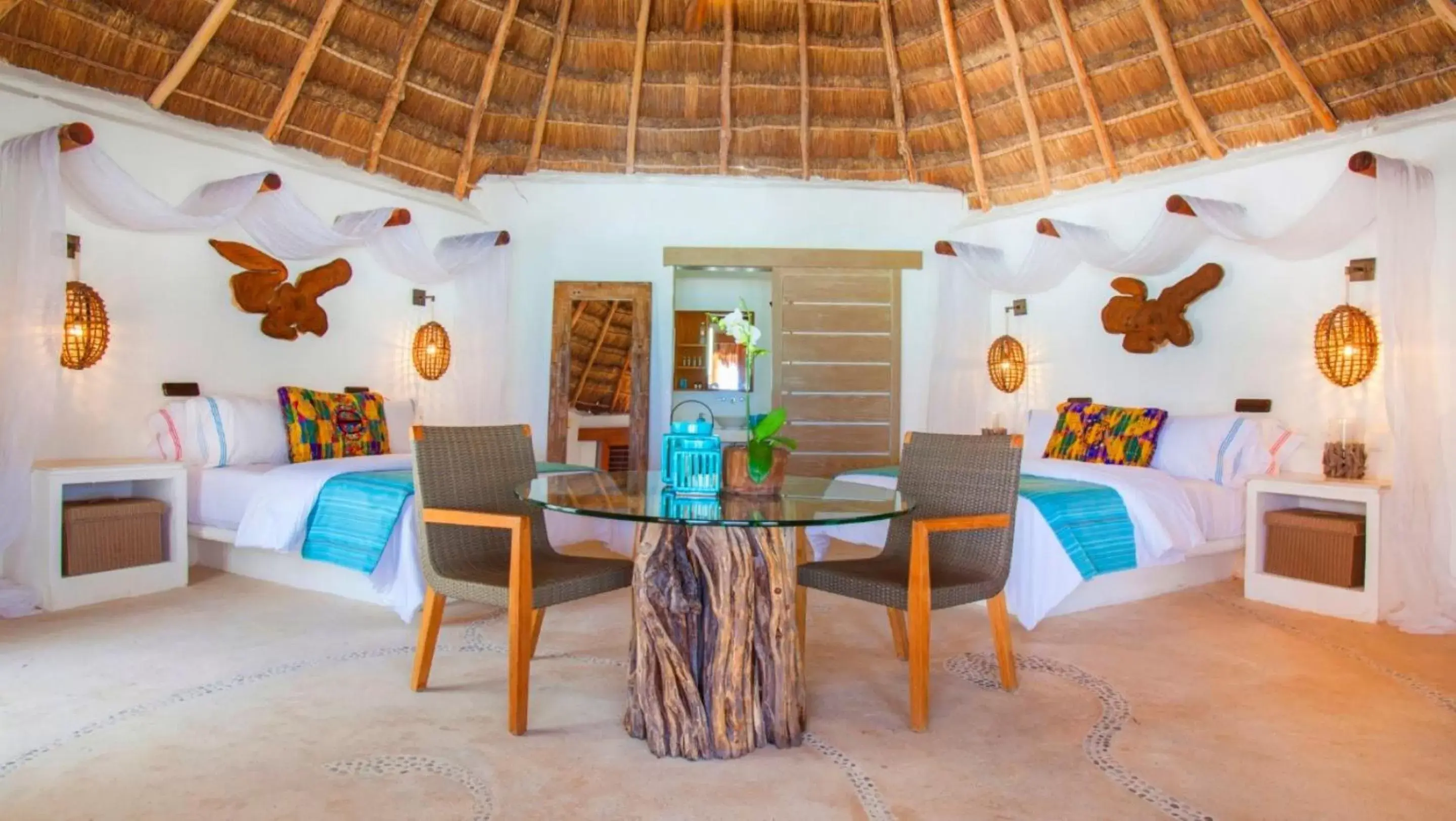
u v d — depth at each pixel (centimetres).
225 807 217
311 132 544
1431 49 424
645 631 256
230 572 482
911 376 687
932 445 334
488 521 272
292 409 505
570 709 287
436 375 628
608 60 609
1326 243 464
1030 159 618
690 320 791
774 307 678
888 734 270
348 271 579
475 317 633
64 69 429
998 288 631
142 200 430
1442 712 292
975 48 579
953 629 394
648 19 587
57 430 443
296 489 421
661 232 669
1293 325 494
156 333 482
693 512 244
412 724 272
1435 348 425
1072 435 552
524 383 663
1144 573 457
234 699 291
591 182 664
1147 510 419
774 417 284
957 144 642
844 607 430
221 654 338
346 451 523
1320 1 443
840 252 677
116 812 213
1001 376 650
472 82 589
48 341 388
